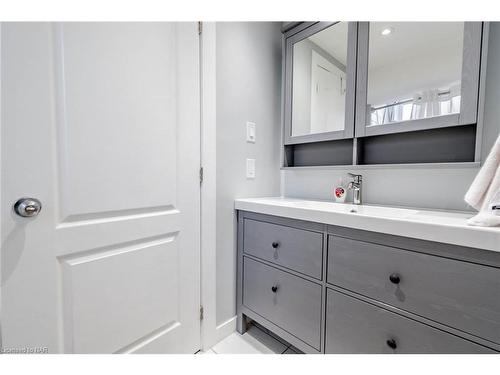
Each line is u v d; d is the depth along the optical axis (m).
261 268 1.22
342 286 0.89
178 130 1.07
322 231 0.95
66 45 0.74
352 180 1.30
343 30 1.25
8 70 0.64
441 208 1.05
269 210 1.14
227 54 1.29
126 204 0.90
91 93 0.80
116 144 0.87
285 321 1.10
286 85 1.50
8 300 0.67
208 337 1.23
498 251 0.57
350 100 1.22
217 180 1.27
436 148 1.06
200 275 1.19
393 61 1.10
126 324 0.92
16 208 0.66
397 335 0.76
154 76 0.97
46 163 0.71
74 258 0.79
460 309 0.64
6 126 0.64
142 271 0.97
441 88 0.98
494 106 0.92
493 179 0.64
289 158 1.61
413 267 0.72
